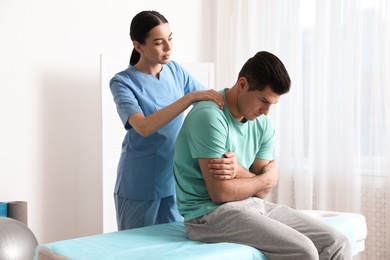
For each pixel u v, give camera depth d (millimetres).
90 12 3354
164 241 1886
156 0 3691
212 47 4059
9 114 3035
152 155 2248
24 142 3098
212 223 1891
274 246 1740
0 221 2281
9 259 2158
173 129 2293
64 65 3250
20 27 3061
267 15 3695
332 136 3381
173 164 2211
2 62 3000
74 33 3287
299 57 3525
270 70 1835
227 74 3939
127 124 2152
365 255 3252
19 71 3064
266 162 2141
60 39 3229
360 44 3240
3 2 2992
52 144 3219
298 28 3518
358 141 3256
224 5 3963
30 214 3131
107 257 1619
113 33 3471
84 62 3338
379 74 3176
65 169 3279
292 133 3570
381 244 3199
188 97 2016
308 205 3465
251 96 1879
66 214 3291
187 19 3887
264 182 1984
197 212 1934
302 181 3492
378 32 3168
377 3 3172
